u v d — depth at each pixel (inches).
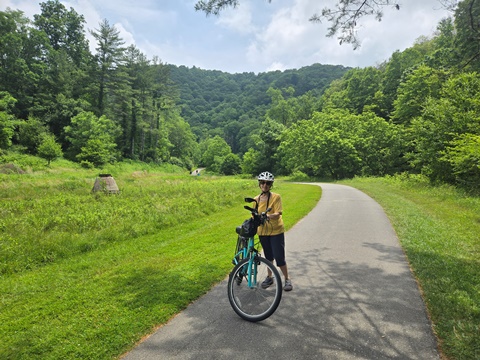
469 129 829.2
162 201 604.4
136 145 2800.2
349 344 132.6
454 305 164.6
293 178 2153.1
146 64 2731.3
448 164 860.6
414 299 177.2
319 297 181.8
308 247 294.7
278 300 152.2
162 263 249.4
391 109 2333.9
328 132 1919.3
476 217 425.7
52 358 125.6
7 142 1617.9
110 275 228.1
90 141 1871.3
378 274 218.8
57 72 2279.8
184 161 3850.9
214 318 158.6
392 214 469.4
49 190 719.7
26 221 391.9
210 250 287.4
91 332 143.9
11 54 2055.9
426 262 238.5
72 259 289.7
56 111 2084.2
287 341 135.6
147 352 129.3
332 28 217.9
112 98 2566.4
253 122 5487.2
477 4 187.8
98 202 574.6
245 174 2861.7
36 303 183.2
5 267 258.4
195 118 7037.4
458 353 124.1
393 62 2384.4
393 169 1835.6
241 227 168.6
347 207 560.1
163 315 160.1
